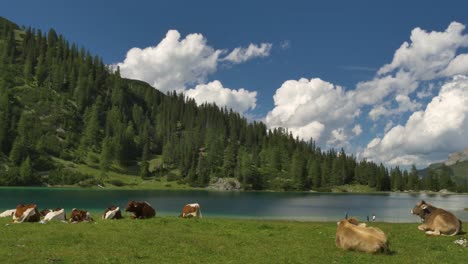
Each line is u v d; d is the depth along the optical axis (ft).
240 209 354.74
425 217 94.53
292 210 351.25
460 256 63.77
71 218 103.91
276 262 58.03
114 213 114.01
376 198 641.40
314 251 66.59
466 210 364.99
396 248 70.49
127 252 62.39
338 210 364.17
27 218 100.32
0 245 65.41
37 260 55.47
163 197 504.02
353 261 59.21
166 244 70.08
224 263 56.80
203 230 91.30
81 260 56.24
